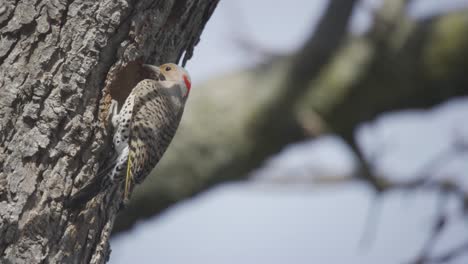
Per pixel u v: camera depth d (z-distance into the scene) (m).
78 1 9.73
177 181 15.87
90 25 9.77
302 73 16.27
